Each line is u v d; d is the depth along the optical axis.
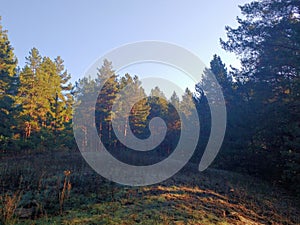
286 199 10.05
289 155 10.74
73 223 4.99
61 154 17.59
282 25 12.38
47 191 7.06
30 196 6.56
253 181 13.09
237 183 11.53
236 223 5.88
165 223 5.23
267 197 9.66
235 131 16.84
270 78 13.27
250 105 15.52
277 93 13.02
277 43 12.53
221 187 9.99
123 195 7.28
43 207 5.81
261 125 13.54
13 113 20.86
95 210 5.86
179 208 6.33
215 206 6.99
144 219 5.42
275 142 13.59
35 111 27.41
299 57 10.55
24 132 27.02
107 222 5.10
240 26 15.20
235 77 16.38
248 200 8.52
